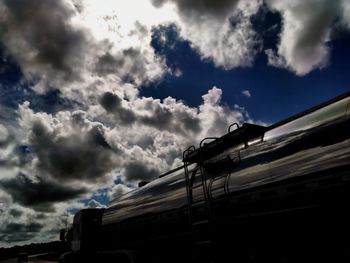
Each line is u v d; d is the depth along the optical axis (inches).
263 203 164.1
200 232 203.3
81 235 385.4
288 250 150.4
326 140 142.7
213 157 213.6
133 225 288.8
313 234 140.0
